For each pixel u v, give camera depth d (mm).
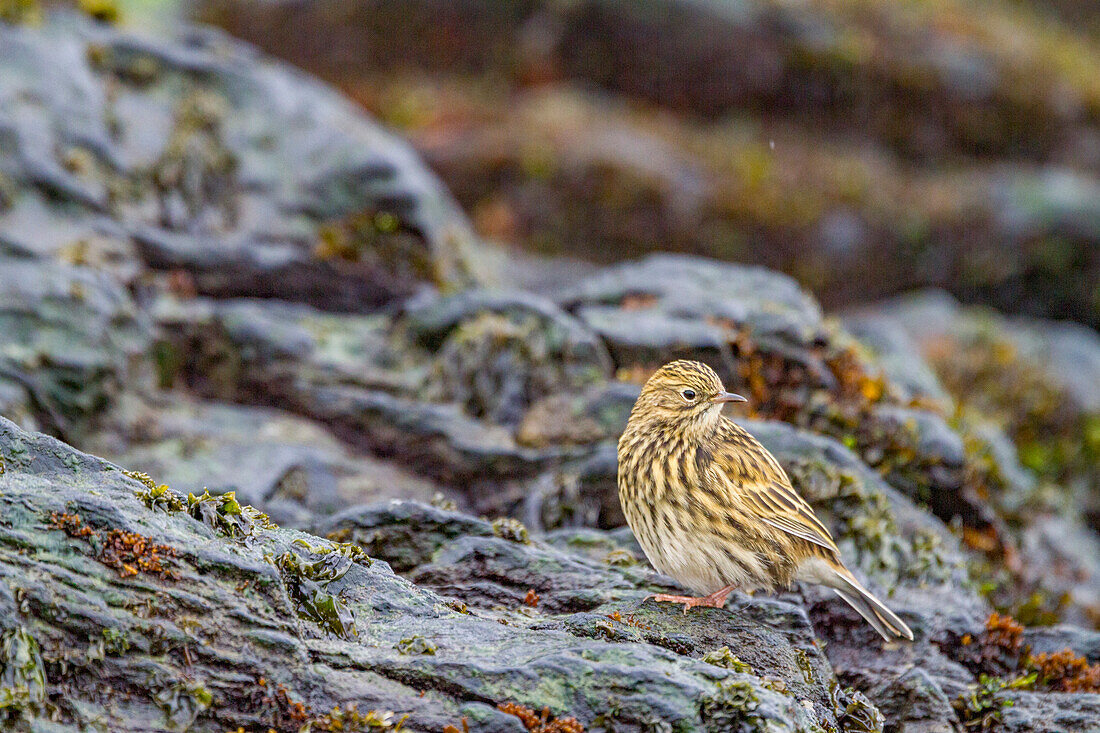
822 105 31344
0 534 6625
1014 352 22000
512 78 31484
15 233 14164
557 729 6773
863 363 14617
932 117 31516
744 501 9227
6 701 6090
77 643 6441
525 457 12789
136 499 7227
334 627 7246
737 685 6992
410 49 31547
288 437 13227
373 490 12602
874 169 30578
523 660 7105
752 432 12195
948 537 11984
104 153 15758
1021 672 10195
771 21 31172
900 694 8906
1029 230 29422
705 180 29172
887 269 29312
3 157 14562
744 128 31062
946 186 30469
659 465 9414
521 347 13852
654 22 30875
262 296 15852
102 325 12938
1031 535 15219
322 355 14383
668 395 9578
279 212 16969
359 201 17391
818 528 9273
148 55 17000
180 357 14094
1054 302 29625
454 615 7715
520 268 25656
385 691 6844
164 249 15188
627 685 6961
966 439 15031
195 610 6770
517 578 9102
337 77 31391
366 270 16734
